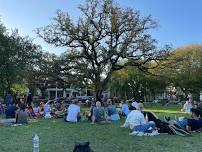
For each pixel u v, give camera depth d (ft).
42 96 181.06
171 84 277.44
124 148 43.21
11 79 142.82
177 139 50.44
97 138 51.47
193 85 266.98
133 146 44.62
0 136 52.60
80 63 148.25
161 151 41.52
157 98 334.24
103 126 68.08
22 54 146.51
